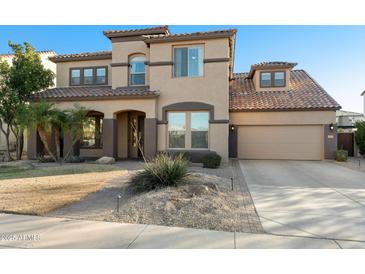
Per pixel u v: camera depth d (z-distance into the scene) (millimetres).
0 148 22484
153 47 16141
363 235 4910
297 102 18406
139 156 18297
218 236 4891
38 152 17375
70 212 6211
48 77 18141
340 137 21359
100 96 16000
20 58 17469
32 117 13539
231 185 9062
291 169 13555
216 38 15414
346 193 8164
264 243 4598
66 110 15078
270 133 18453
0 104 16828
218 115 15414
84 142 18281
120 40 17547
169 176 7641
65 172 11469
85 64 19281
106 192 8000
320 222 5574
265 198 7566
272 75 20422
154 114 15695
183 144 15914
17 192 7945
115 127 16391
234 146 18656
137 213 5973
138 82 17516
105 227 5312
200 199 6590
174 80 15891
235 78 24047
